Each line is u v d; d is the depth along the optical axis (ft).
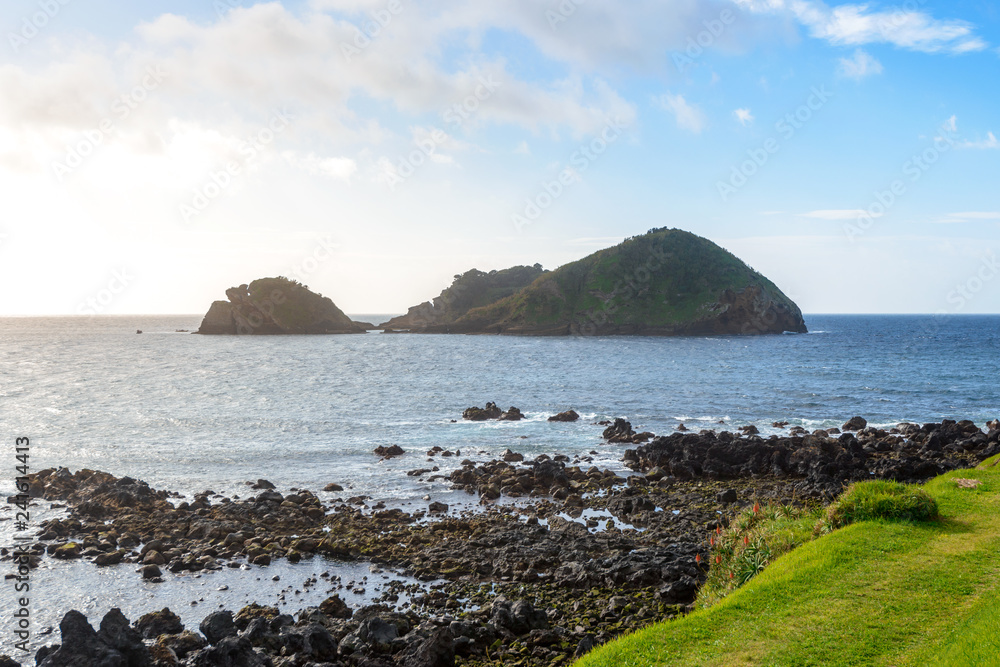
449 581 67.67
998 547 47.80
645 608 57.93
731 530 60.44
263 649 51.34
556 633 53.88
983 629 33.86
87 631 46.65
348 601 63.00
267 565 72.79
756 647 35.83
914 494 56.80
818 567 45.75
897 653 33.63
